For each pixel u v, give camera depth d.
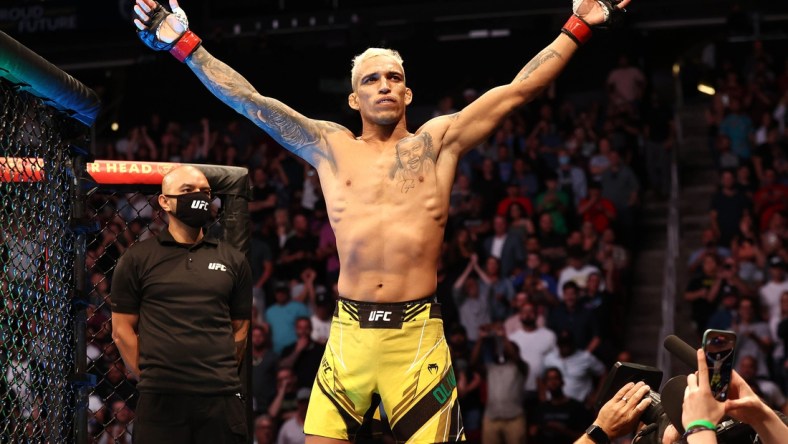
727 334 2.12
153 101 14.94
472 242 10.70
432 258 2.88
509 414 9.01
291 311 10.20
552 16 15.45
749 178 11.30
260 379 9.79
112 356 7.88
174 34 3.07
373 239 2.86
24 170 3.05
